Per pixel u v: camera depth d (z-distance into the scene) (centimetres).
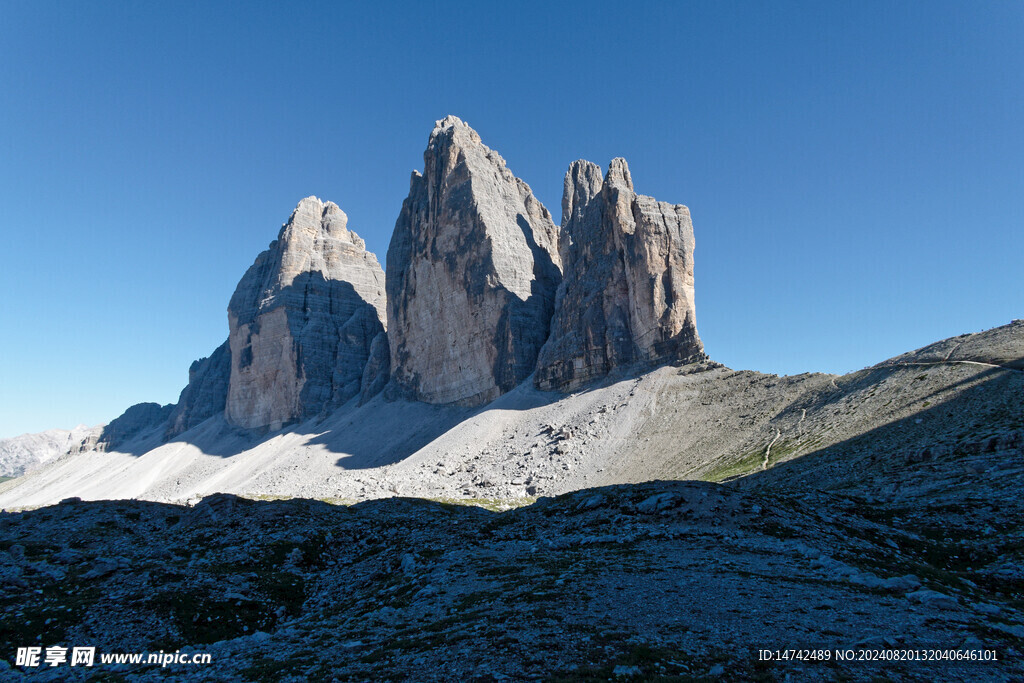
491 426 17725
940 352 10050
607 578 2805
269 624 3397
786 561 3016
